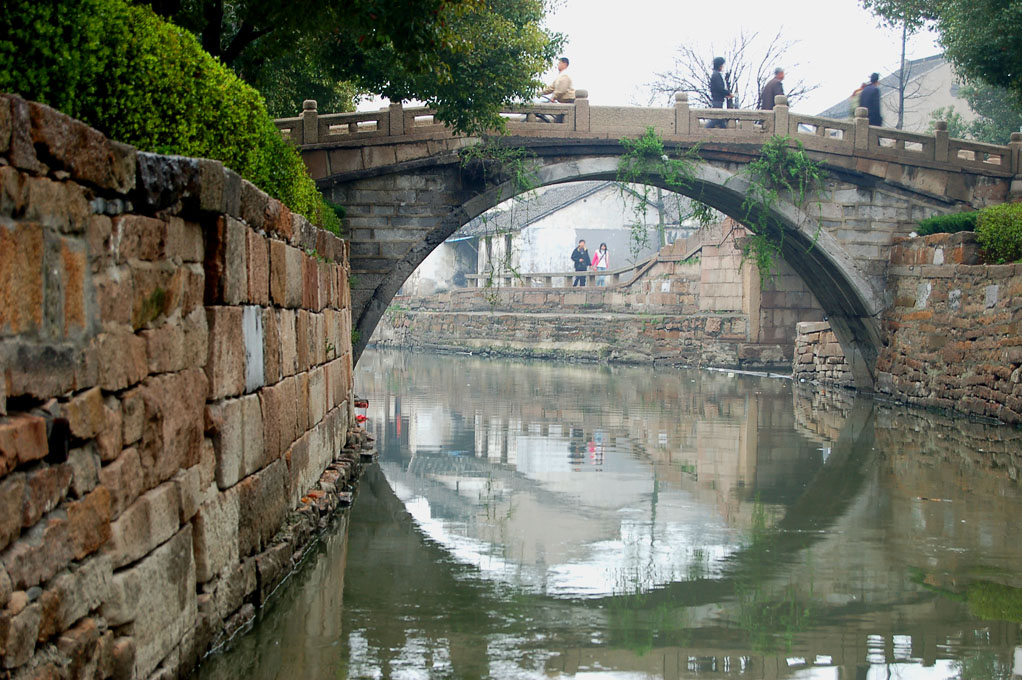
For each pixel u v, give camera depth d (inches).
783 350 1208.2
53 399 149.7
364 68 580.4
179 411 201.8
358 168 719.7
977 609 275.9
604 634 251.3
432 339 1795.0
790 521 385.7
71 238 157.2
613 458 536.4
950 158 829.2
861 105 906.1
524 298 1644.9
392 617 259.6
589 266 1692.9
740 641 247.3
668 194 1824.6
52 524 146.7
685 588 294.0
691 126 788.0
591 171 766.5
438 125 726.5
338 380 442.9
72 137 154.9
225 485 230.2
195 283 214.1
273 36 514.0
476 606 271.4
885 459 536.4
